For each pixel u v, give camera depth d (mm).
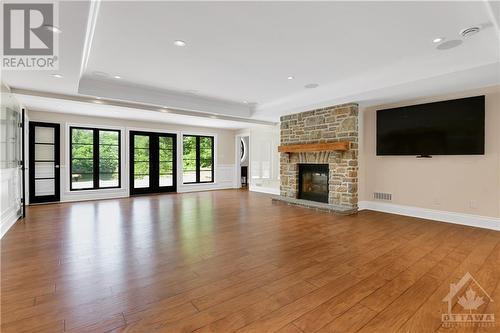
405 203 5117
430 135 4641
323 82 4516
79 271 2523
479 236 3711
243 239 3545
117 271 2531
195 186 8797
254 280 2375
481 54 3305
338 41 2984
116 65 3768
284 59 3514
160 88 4992
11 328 1680
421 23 2594
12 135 4238
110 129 7102
